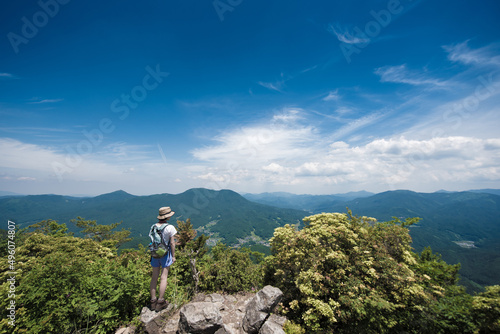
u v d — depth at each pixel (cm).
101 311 379
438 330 401
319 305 417
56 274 377
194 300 501
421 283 509
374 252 514
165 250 425
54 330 332
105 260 550
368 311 403
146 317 401
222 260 691
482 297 376
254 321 407
